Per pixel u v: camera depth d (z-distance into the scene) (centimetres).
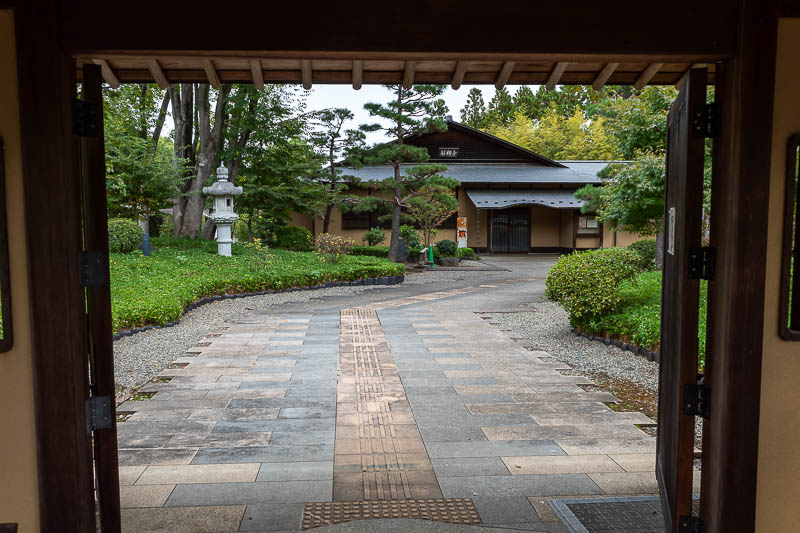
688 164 238
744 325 222
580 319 770
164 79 300
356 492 319
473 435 408
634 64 290
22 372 219
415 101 1706
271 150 1773
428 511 297
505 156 2544
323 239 1584
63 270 215
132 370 596
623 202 1030
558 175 2420
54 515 220
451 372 591
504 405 479
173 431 417
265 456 371
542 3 224
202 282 1095
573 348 707
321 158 1886
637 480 333
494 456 370
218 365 620
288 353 680
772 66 218
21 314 217
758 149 219
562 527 281
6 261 215
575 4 224
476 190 2416
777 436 227
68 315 217
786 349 226
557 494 316
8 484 221
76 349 221
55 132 212
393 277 1462
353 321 912
